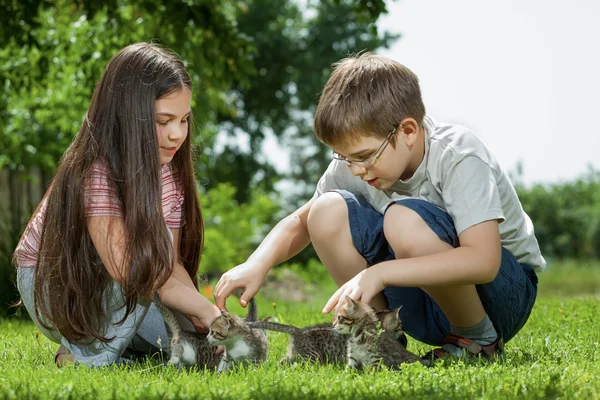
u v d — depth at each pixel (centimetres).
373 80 402
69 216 420
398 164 411
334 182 481
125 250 412
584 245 2678
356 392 322
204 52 1371
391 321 426
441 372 363
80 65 1324
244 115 3406
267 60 3241
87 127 429
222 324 424
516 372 367
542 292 1706
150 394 322
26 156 1524
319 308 802
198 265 489
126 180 414
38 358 470
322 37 3312
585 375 355
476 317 425
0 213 1447
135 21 1328
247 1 3259
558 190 2822
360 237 436
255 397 316
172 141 431
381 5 1171
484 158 422
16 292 994
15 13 1150
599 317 606
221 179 3238
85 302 423
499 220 409
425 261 393
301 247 484
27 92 1397
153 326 457
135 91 420
